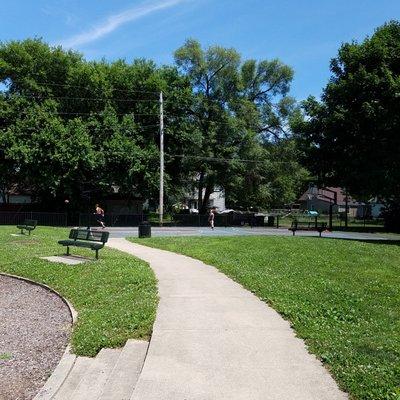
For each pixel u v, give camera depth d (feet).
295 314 28.71
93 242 56.18
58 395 19.42
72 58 159.02
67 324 31.63
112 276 41.91
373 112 98.84
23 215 134.41
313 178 139.54
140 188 153.48
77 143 135.85
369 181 104.53
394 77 102.53
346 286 38.91
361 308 32.07
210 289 36.96
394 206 138.72
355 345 23.20
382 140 102.47
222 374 20.20
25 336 29.17
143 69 163.84
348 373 19.62
